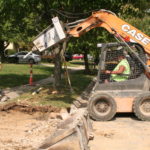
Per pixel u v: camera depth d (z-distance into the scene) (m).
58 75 21.20
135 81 14.63
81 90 22.45
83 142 9.54
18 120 13.38
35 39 16.12
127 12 19.91
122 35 15.29
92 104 14.23
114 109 14.22
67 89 21.89
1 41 54.09
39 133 11.36
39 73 36.34
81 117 11.45
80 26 15.93
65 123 11.34
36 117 13.98
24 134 11.23
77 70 44.97
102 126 13.25
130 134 12.07
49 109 15.09
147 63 14.91
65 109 15.09
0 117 13.88
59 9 19.67
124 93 14.54
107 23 15.57
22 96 18.70
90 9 19.72
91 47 32.84
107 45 14.98
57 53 20.84
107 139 11.38
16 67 42.50
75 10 19.78
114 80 14.74
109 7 19.61
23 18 20.55
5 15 19.16
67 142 9.27
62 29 15.62
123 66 14.75
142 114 14.20
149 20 29.09
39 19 19.98
